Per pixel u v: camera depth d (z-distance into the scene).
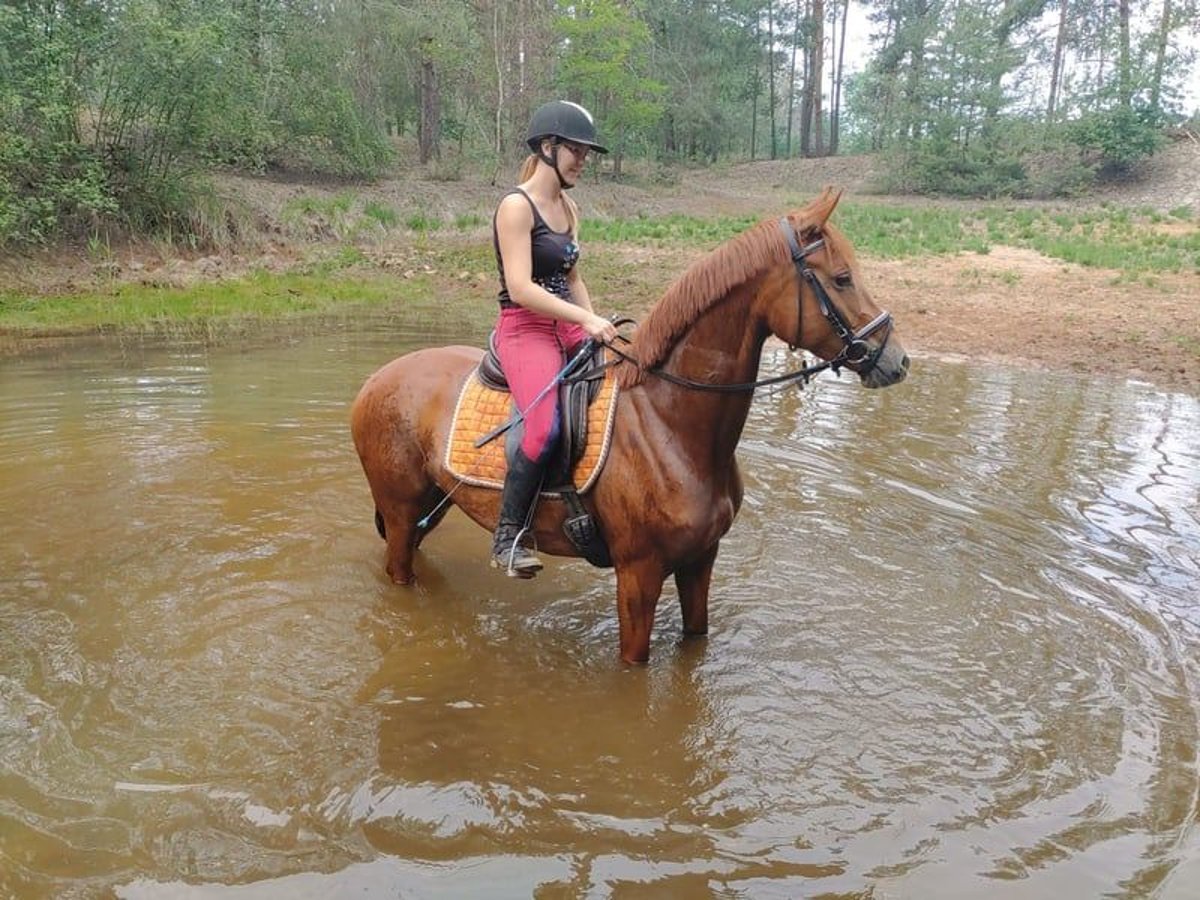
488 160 26.19
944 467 7.28
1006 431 8.27
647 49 38.34
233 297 14.60
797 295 3.62
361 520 6.08
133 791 3.41
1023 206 30.70
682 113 40.41
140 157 17.34
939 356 11.50
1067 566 5.54
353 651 4.52
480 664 4.44
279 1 21.75
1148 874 3.12
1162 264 17.80
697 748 3.80
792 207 30.80
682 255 19.94
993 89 34.62
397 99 28.25
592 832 3.29
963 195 33.88
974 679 4.33
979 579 5.36
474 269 17.95
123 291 14.49
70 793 3.39
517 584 5.32
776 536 5.93
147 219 17.25
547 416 3.98
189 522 5.95
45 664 4.28
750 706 4.11
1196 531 6.09
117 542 5.64
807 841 3.26
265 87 20.30
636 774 3.62
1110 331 12.83
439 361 4.78
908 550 5.75
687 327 3.85
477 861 3.12
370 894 2.97
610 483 3.99
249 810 3.33
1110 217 25.59
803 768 3.67
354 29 23.66
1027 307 14.49
